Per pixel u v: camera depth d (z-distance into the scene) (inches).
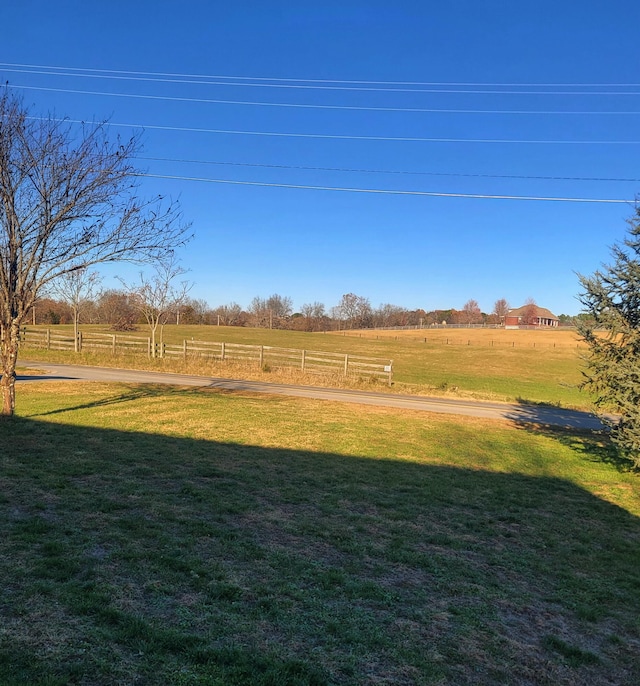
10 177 342.0
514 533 262.7
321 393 825.5
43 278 381.1
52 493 248.7
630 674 148.0
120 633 133.7
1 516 213.5
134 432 415.2
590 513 311.3
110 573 169.0
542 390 1238.9
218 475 312.2
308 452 402.0
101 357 1098.1
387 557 213.2
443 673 134.7
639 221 399.5
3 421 406.6
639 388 375.6
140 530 209.8
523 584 202.7
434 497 312.2
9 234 355.9
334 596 172.2
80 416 462.3
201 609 152.6
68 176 353.1
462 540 244.2
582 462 461.7
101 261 378.9
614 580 216.7
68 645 126.1
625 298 399.9
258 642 138.5
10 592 149.8
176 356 1178.6
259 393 757.9
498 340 2657.5
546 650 155.1
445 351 2139.5
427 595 182.2
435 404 805.2
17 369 869.2
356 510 273.4
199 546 201.2
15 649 121.9
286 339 2390.5
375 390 944.3
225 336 2348.7
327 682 124.7
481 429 595.5
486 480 366.0
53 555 178.2
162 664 123.2
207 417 506.6
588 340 417.7
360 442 456.1
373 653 140.3
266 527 233.1
